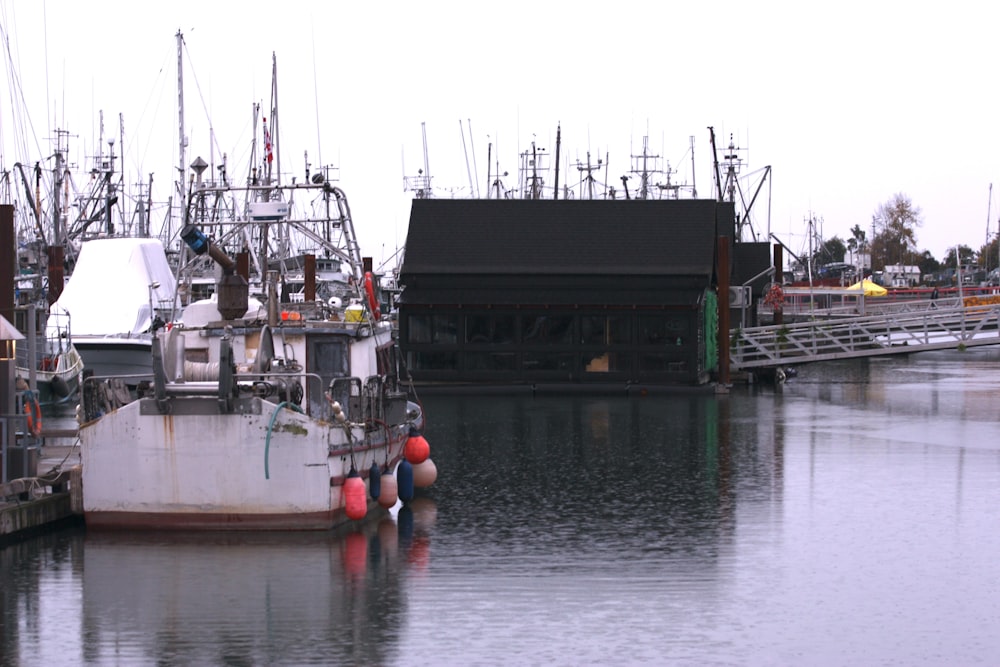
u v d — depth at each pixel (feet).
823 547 99.91
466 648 74.64
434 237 237.66
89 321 208.33
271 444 94.43
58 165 317.63
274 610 81.61
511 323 228.84
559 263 232.12
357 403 105.40
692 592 86.84
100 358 198.80
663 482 130.31
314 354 105.91
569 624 79.15
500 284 230.27
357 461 101.96
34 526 97.45
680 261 231.71
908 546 100.53
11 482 98.02
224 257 107.76
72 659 72.74
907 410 201.77
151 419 94.84
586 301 226.38
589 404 209.97
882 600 85.05
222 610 81.51
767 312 389.19
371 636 76.64
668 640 76.28
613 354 228.22
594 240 235.40
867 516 112.27
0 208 138.41
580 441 162.91
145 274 214.69
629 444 159.94
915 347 244.83
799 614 81.66
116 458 95.40
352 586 87.04
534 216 239.71
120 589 85.30
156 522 95.61
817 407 206.39
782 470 138.41
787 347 251.80
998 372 302.86
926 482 130.21
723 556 96.99
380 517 110.83
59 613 80.69
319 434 94.27
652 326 227.20
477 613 81.46
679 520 110.42
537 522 109.19
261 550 93.91
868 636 77.25
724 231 271.08
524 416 191.52
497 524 108.27
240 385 96.53
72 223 364.58
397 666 71.56
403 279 232.32
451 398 219.41
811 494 123.24
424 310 229.25
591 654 73.67
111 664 72.02
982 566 94.12
